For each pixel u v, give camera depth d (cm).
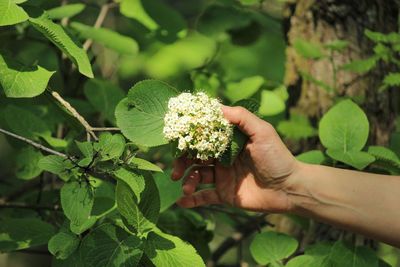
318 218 103
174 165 101
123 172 88
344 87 128
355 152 106
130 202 91
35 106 124
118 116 95
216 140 92
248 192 104
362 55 129
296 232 127
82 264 91
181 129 91
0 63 91
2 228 101
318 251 105
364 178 103
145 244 91
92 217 94
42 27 90
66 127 126
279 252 106
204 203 106
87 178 89
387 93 129
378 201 102
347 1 130
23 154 109
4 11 90
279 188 103
